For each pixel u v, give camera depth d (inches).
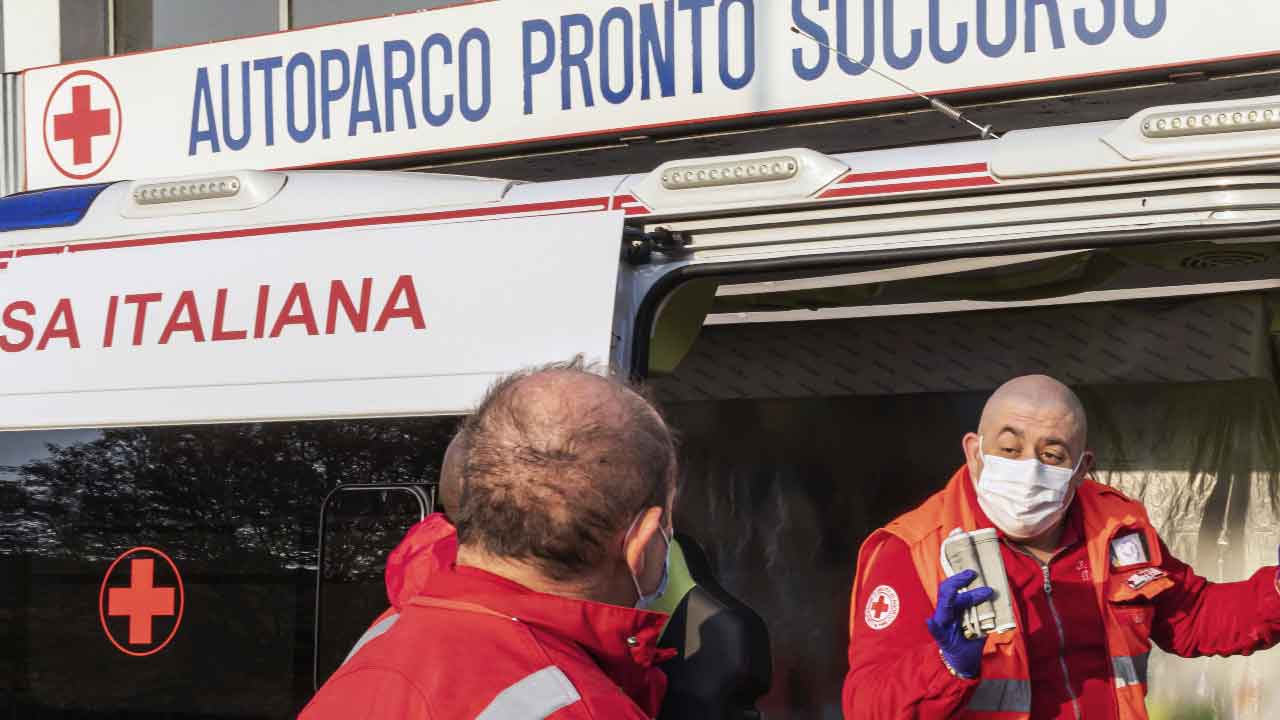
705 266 135.0
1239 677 197.0
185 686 144.9
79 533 151.4
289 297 145.1
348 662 60.3
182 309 150.2
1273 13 215.0
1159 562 110.3
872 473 211.6
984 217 126.2
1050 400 106.0
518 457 58.7
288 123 291.1
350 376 139.9
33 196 163.9
